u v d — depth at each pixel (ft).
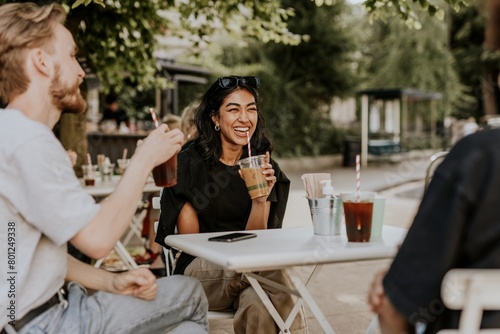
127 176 5.84
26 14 5.74
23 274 5.39
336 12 67.15
